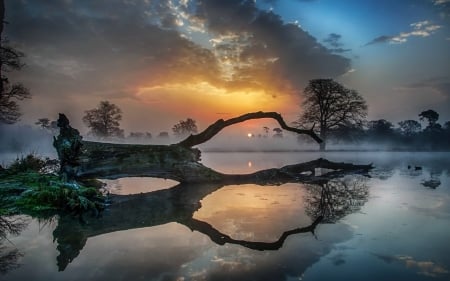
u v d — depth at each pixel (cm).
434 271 367
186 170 1411
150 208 820
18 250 458
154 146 1405
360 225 594
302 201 891
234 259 412
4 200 880
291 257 418
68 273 366
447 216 667
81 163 1249
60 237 531
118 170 1308
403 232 540
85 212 768
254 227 589
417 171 1912
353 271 368
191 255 429
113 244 486
